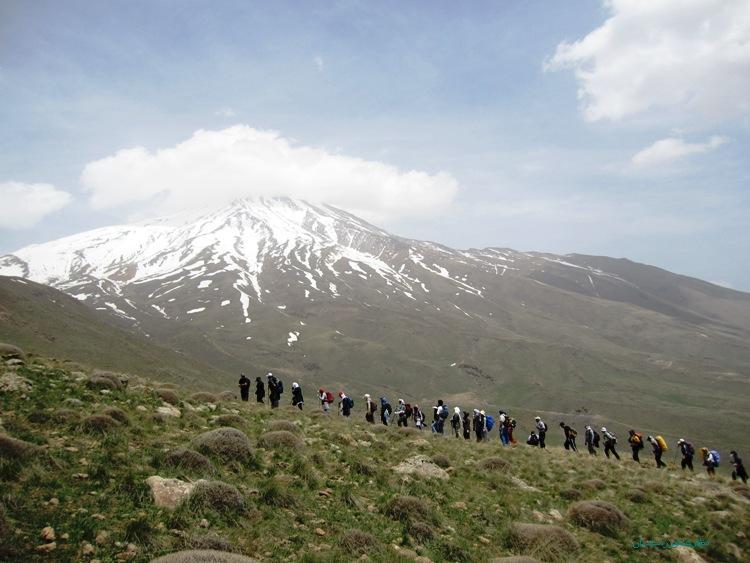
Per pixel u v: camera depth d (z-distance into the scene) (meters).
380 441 22.56
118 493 10.07
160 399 20.77
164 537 8.73
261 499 11.76
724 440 173.25
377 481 15.83
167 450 13.34
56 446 11.90
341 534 10.82
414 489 15.60
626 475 25.17
